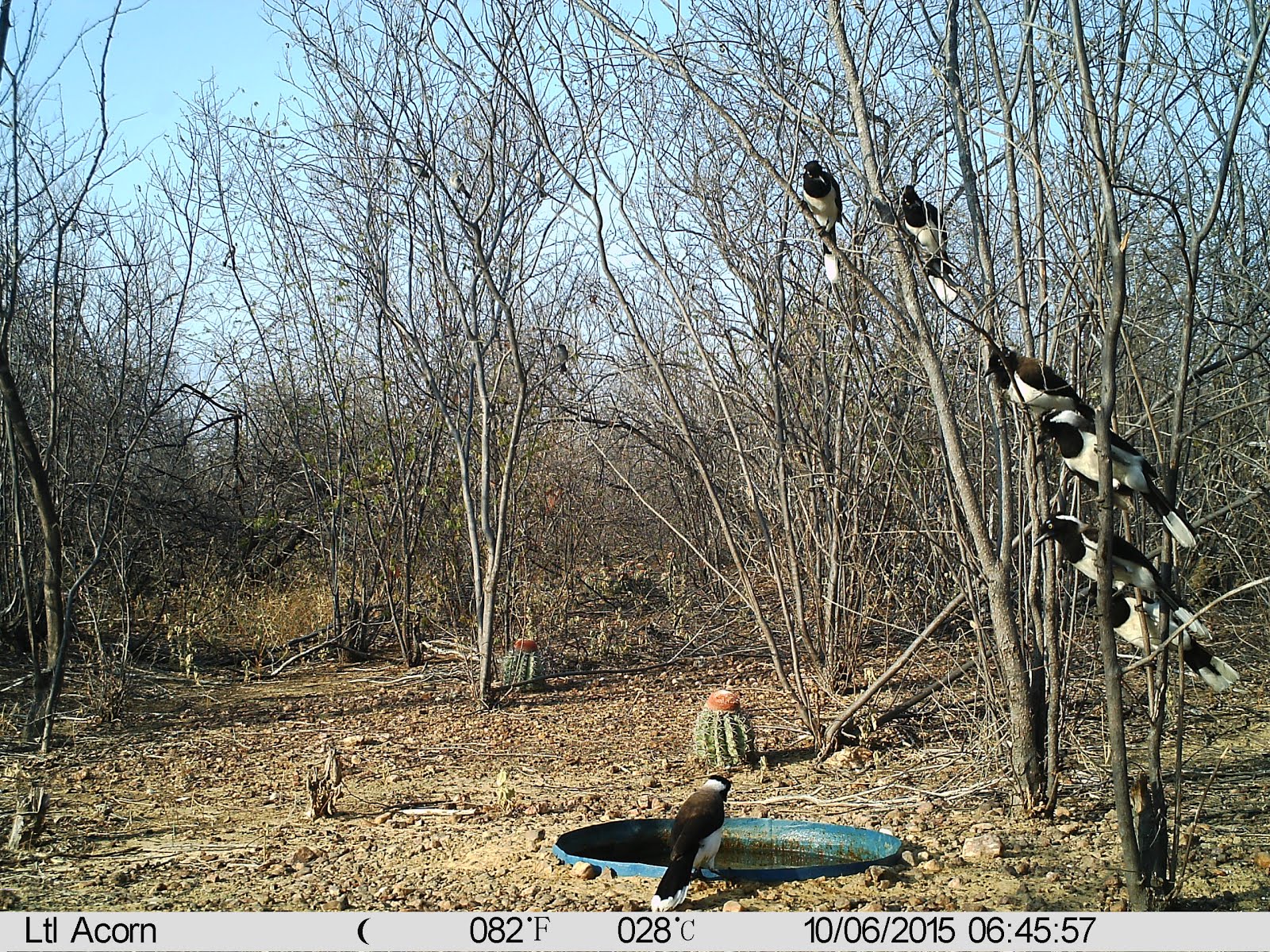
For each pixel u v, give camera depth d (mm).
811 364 9906
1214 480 8578
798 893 5578
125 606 11203
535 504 13453
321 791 7309
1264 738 8578
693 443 9055
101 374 13336
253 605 15016
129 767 8766
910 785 7637
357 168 12766
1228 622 10578
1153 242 9023
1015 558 7457
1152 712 5414
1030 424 5820
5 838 6895
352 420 14031
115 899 5742
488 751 9164
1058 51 6730
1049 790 6852
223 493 16672
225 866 6270
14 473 10438
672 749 9109
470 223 11133
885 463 9711
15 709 9977
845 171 8734
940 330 7266
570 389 13539
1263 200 9469
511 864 6102
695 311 10570
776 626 13180
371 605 13812
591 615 15016
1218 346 7156
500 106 11109
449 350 12805
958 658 8805
